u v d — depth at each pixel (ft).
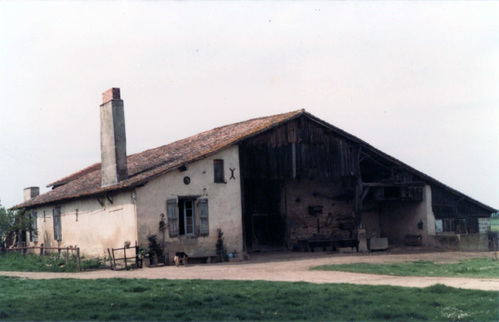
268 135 89.86
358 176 98.53
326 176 94.63
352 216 111.45
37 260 87.61
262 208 101.86
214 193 83.46
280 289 48.11
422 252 95.86
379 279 56.59
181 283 52.85
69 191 105.29
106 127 85.40
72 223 98.32
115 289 48.98
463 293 45.14
